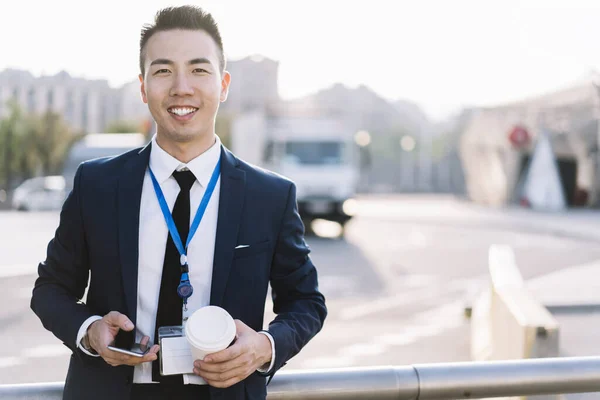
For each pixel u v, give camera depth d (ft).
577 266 41.81
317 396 5.76
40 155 120.26
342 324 25.86
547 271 39.65
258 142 62.49
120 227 5.49
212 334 4.77
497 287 15.43
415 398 5.90
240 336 4.98
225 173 5.68
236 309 5.46
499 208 97.81
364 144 58.08
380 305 29.63
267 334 5.17
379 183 190.80
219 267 5.43
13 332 23.89
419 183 190.49
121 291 5.45
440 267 41.52
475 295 27.66
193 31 5.58
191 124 5.56
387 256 46.44
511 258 18.10
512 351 13.16
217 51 5.72
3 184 120.57
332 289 33.42
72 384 5.45
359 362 20.61
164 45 5.55
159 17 5.65
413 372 5.90
